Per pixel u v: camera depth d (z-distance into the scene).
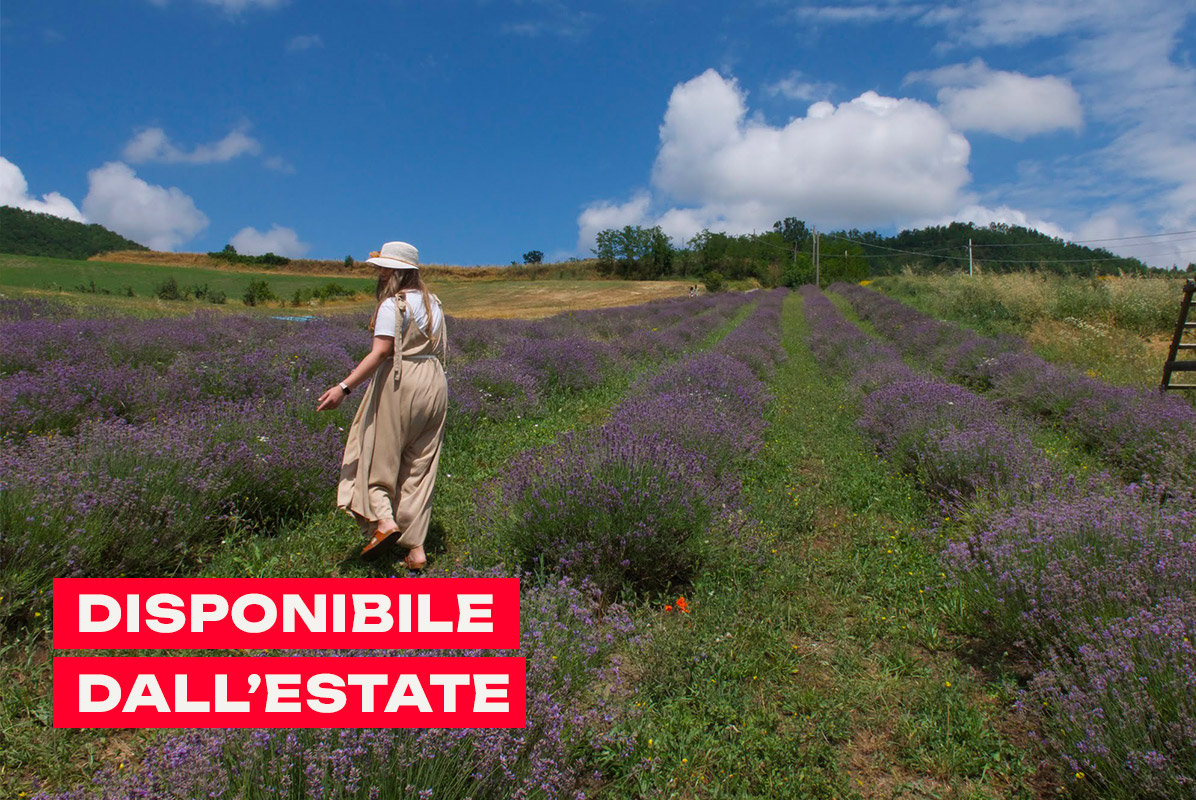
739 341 14.48
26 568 2.98
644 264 102.94
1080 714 2.25
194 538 3.78
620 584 3.49
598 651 2.74
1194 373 10.74
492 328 16.00
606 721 2.46
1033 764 2.40
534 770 1.91
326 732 1.81
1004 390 9.48
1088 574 2.87
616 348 13.84
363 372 3.53
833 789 2.29
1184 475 4.98
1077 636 2.63
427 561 3.85
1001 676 2.89
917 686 2.82
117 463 3.71
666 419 5.55
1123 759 2.11
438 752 1.84
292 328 14.00
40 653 2.82
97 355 7.97
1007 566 3.09
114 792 1.68
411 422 3.68
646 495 3.61
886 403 7.36
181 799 1.60
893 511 4.88
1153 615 2.51
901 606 3.50
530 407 7.88
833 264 89.38
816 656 3.07
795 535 4.47
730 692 2.74
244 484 4.14
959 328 17.55
